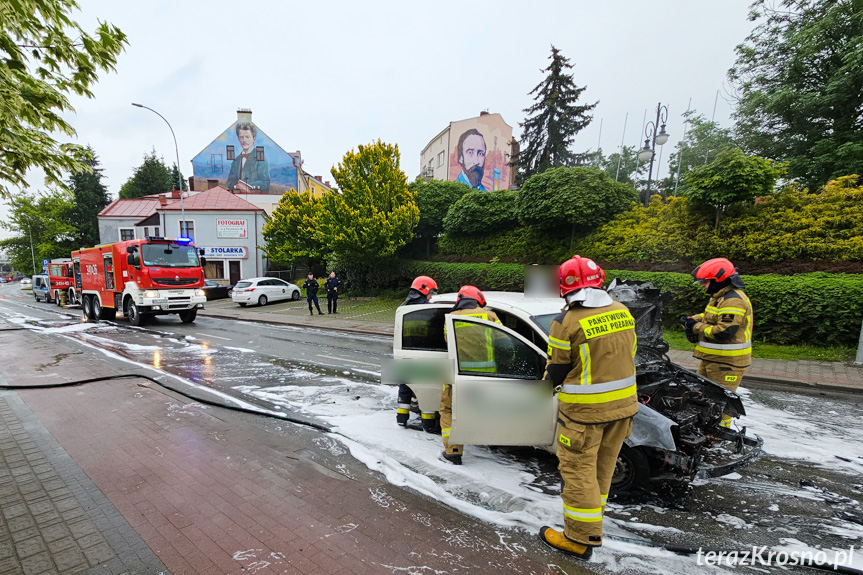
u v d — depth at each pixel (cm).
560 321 254
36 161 338
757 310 876
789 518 296
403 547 258
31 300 3166
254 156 3931
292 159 4000
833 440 432
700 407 362
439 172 4056
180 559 244
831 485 343
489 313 369
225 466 367
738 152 1042
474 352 354
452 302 439
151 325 1409
